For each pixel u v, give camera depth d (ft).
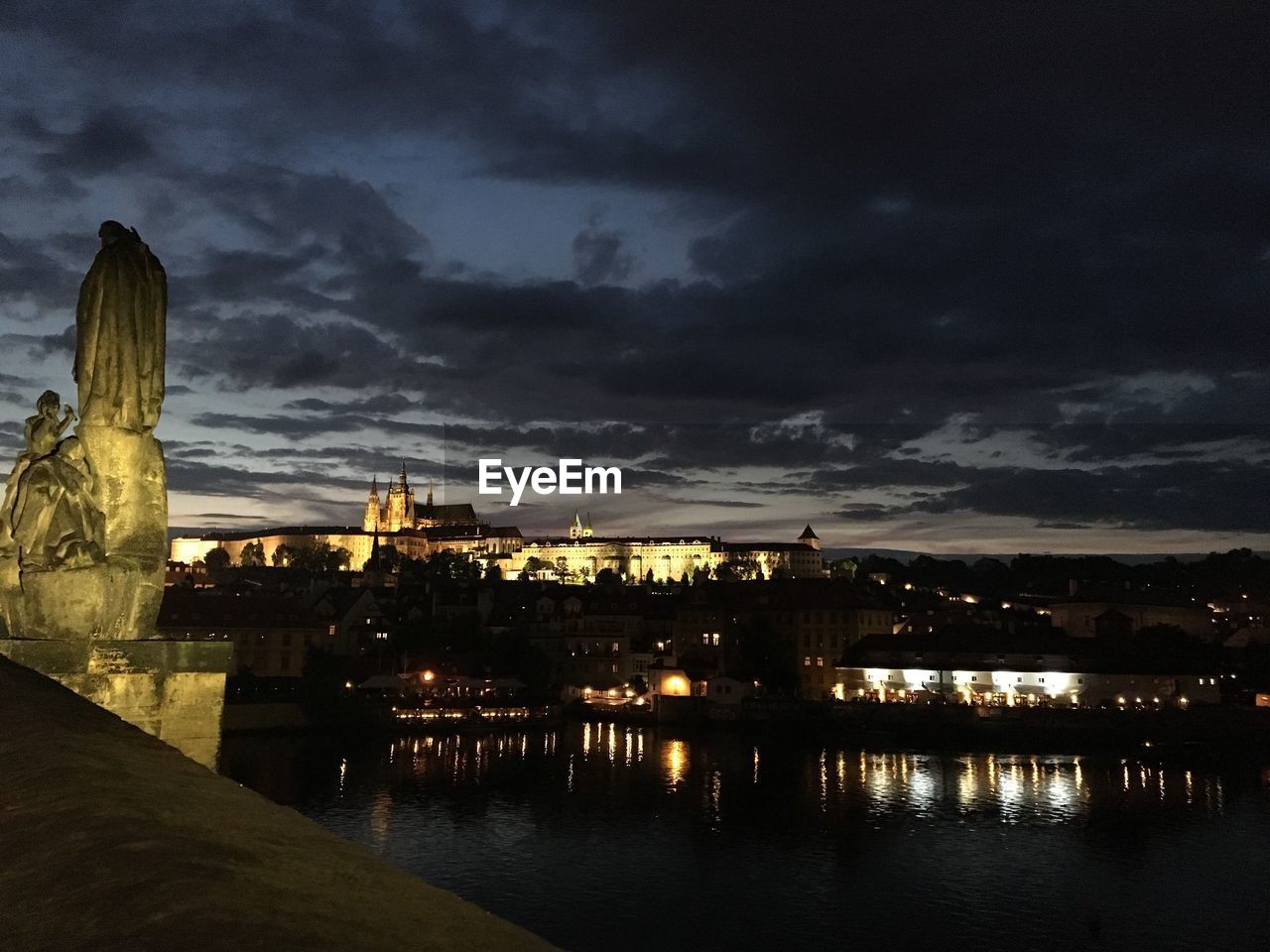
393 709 492.54
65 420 71.92
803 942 199.82
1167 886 237.04
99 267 71.67
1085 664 569.64
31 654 64.59
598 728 526.98
